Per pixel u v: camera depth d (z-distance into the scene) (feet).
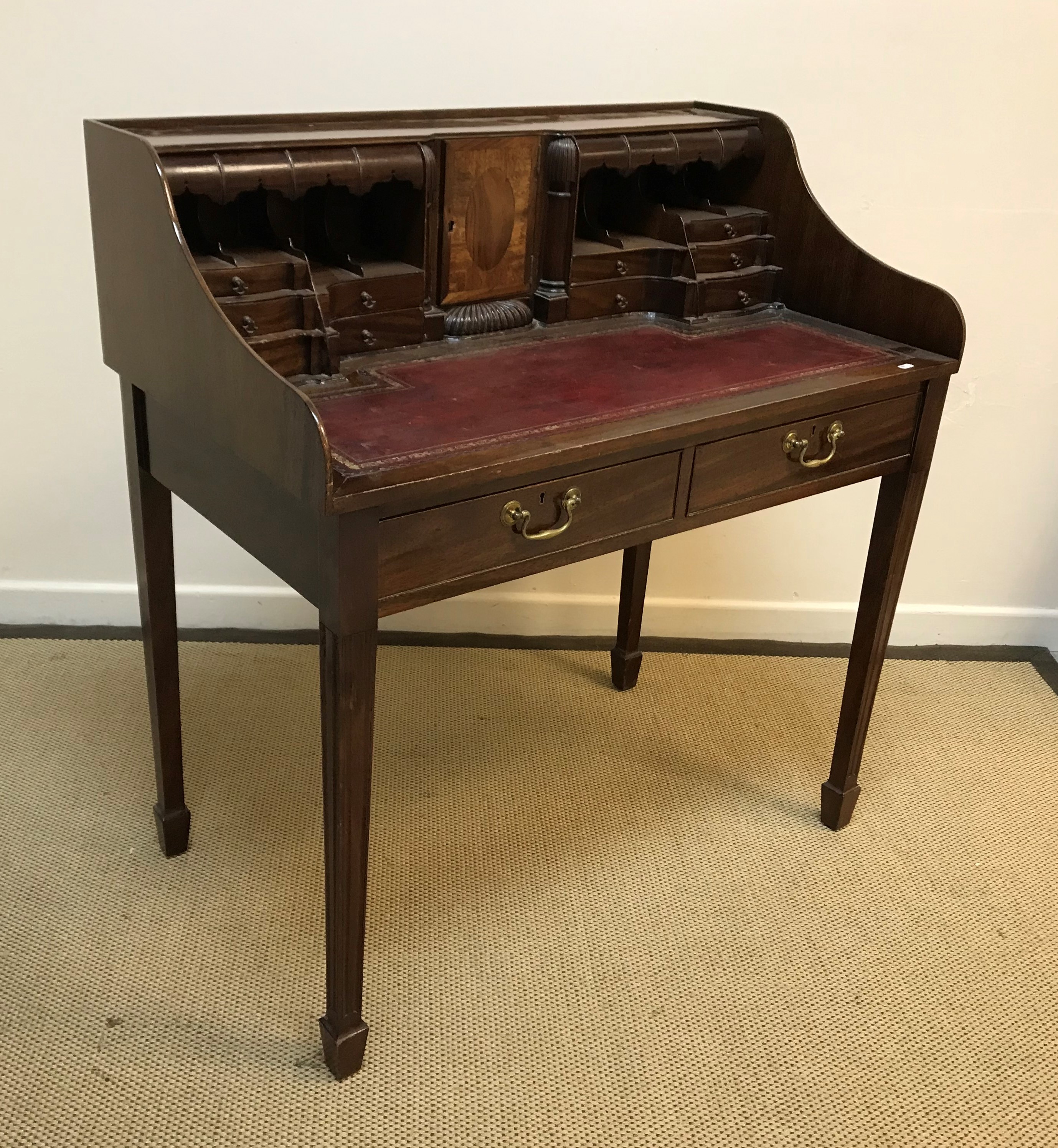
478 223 4.84
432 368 4.63
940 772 6.81
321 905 5.43
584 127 5.06
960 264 6.98
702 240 5.40
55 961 5.02
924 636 8.18
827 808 6.21
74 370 6.79
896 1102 4.61
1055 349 7.19
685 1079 4.65
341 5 6.15
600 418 4.18
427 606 7.75
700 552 7.73
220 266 4.09
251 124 4.57
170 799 5.54
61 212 6.37
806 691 7.53
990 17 6.39
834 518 7.66
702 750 6.86
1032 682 7.83
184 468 4.46
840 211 6.84
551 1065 4.67
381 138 4.42
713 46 6.48
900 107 6.59
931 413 5.23
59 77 6.08
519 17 6.32
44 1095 4.40
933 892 5.82
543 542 4.12
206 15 6.07
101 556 7.40
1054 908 5.75
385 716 6.97
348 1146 4.28
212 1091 4.46
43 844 5.71
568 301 5.20
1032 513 7.75
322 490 3.34
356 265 4.56
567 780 6.50
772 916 5.58
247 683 7.14
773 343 5.27
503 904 5.53
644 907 5.58
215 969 5.02
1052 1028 5.02
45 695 6.89
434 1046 4.72
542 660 7.69
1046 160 6.72
